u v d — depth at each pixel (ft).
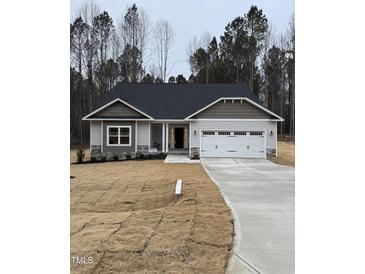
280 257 15.60
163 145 72.49
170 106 74.64
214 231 18.83
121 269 14.23
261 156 64.64
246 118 64.95
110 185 38.14
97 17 120.26
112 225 20.44
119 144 67.77
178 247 16.42
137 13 129.08
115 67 125.08
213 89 79.97
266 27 134.72
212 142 65.51
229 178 39.65
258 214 22.80
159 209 25.26
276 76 131.54
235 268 14.51
